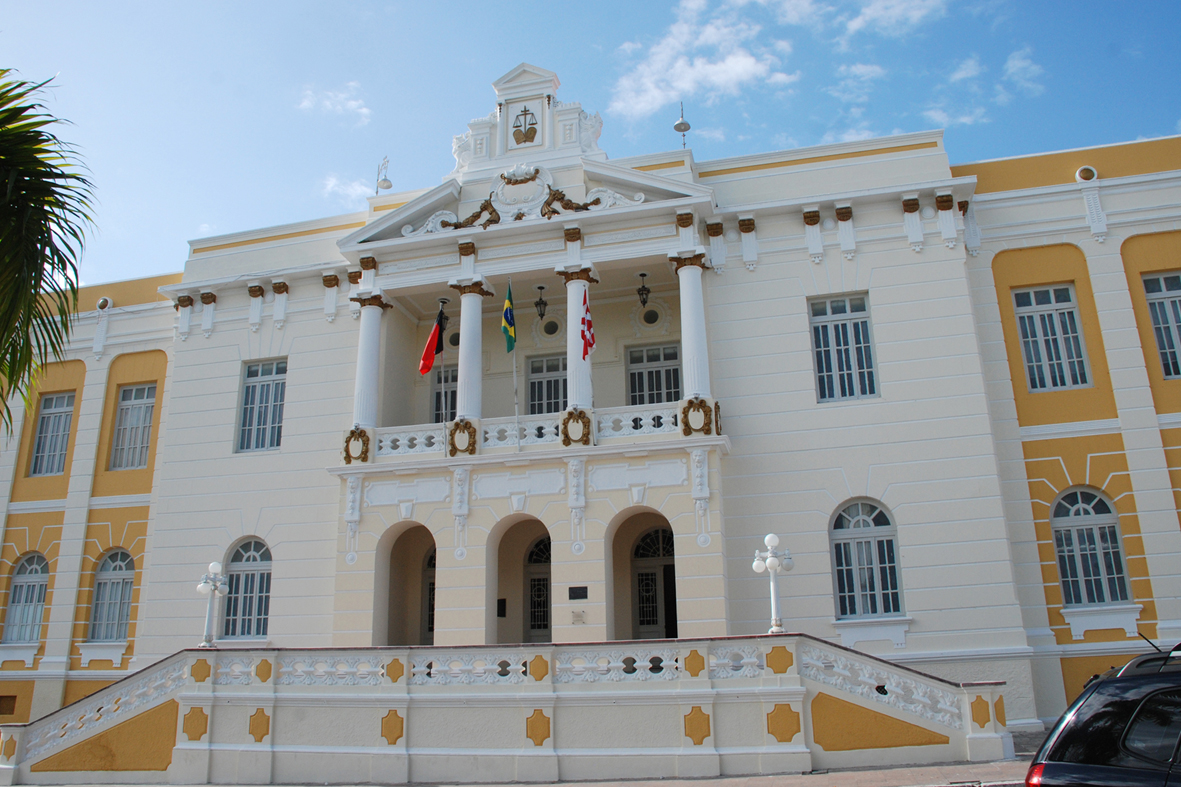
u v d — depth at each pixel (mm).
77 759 15914
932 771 12641
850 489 18938
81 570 23766
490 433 19859
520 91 22234
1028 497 19000
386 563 20188
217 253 24016
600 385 21766
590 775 14008
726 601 17906
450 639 18781
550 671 14578
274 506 21719
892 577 18547
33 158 9281
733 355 20156
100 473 24406
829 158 20906
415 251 21375
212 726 15500
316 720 15195
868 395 19625
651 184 20156
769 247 20547
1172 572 18109
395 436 20547
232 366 23078
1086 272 19938
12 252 8969
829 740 13688
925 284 19703
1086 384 19484
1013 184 20672
